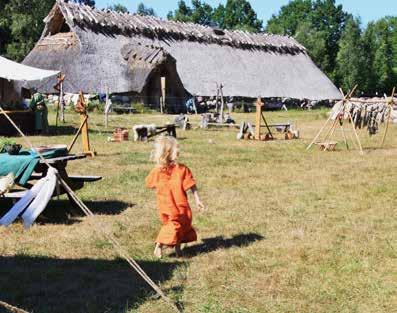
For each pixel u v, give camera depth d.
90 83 50.03
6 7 80.06
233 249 8.63
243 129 26.20
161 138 8.47
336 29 104.25
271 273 7.61
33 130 25.89
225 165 17.33
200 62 58.62
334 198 12.48
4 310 6.31
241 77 59.97
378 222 10.38
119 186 13.42
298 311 6.47
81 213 10.72
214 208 11.38
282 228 9.86
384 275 7.58
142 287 7.05
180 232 8.24
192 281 7.31
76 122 33.19
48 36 56.47
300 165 17.56
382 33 99.25
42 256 8.20
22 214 9.77
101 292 6.91
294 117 45.44
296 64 67.19
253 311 6.45
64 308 6.45
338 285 7.20
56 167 10.62
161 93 51.56
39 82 49.66
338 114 23.64
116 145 22.16
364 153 21.12
